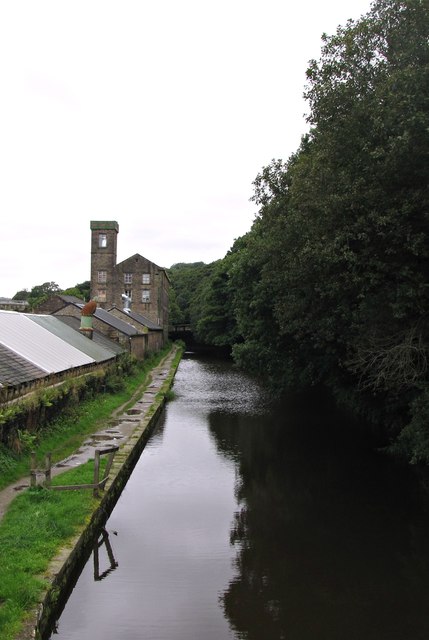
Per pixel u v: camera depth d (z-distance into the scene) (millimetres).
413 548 10711
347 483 15008
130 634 7695
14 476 11555
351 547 10750
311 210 14320
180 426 22516
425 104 11180
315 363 24188
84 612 8211
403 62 12000
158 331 62469
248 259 25172
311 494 14086
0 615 6441
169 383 33969
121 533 11305
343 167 13547
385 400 20203
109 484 12023
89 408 20141
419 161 11562
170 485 14719
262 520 12242
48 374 16938
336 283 13789
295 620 8125
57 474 12391
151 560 10102
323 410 26531
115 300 66625
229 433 21297
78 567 9031
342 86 13102
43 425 15227
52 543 8617
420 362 14820
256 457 17719
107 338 36438
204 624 7973
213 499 13664
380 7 13094
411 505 13203
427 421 14172
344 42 13344
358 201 12539
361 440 20094
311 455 17984
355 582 9297
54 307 41594
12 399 13508
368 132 12664
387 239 12336
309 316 17234
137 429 18609
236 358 28219
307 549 10680
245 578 9445
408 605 8570
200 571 9703
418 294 12211
